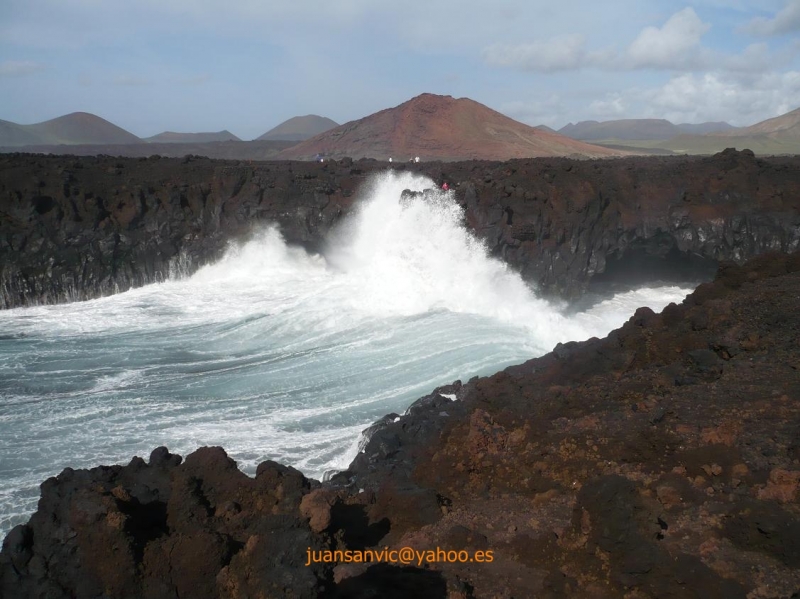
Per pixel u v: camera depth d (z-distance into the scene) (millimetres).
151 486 11484
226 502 10930
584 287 38531
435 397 17000
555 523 10617
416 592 9031
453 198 37219
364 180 43719
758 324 17297
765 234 39281
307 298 33594
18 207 36469
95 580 9336
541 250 37031
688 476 11391
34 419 19984
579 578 9109
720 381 15008
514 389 16547
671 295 41750
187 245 39031
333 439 18188
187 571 9141
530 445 12945
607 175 43281
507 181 39438
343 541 10508
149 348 27422
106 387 22938
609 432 13156
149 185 40562
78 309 33812
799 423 12492
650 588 8641
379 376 23297
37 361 25812
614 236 40250
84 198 38125
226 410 20562
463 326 28438
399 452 14625
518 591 9164
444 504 11820
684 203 41219
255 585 8664
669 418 13469
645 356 17438
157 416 20141
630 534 9039
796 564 8797
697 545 9438
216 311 32562
